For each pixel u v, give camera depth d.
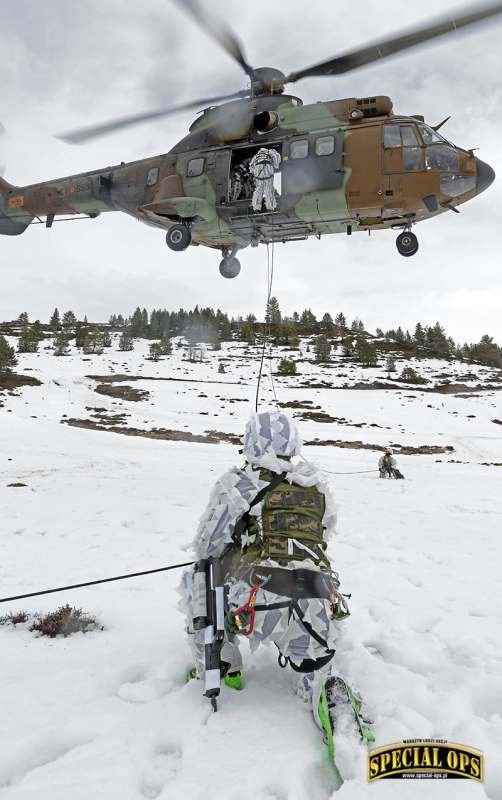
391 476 22.20
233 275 13.38
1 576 5.40
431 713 2.64
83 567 5.74
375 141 10.20
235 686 2.78
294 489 2.63
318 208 10.62
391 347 111.81
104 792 1.98
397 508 11.20
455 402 60.47
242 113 10.70
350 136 10.30
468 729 2.44
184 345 110.50
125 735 2.37
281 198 10.64
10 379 59.78
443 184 10.31
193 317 129.00
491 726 2.50
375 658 3.33
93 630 3.79
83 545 6.86
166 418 47.91
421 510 11.02
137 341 115.94
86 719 2.50
